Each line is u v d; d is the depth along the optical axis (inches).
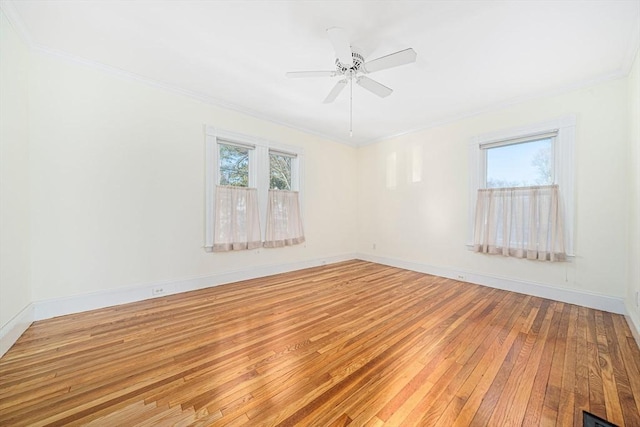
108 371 62.5
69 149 96.0
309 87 119.8
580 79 107.5
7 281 73.4
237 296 118.8
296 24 78.5
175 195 122.1
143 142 112.9
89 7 72.0
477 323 90.8
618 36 81.0
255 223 149.6
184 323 89.7
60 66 94.0
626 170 100.0
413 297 118.3
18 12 73.5
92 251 101.0
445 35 81.7
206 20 77.4
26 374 60.9
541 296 119.3
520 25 77.0
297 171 174.9
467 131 148.0
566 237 112.9
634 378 60.2
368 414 49.8
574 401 53.1
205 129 131.3
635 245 88.5
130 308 102.9
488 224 135.1
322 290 128.6
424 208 168.9
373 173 202.1
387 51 89.7
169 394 54.7
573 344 76.2
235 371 62.9
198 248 129.6
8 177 75.2
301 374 61.9
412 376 61.2
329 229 195.6
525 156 128.0
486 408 51.3
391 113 147.9
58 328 84.4
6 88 74.2
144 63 101.0
